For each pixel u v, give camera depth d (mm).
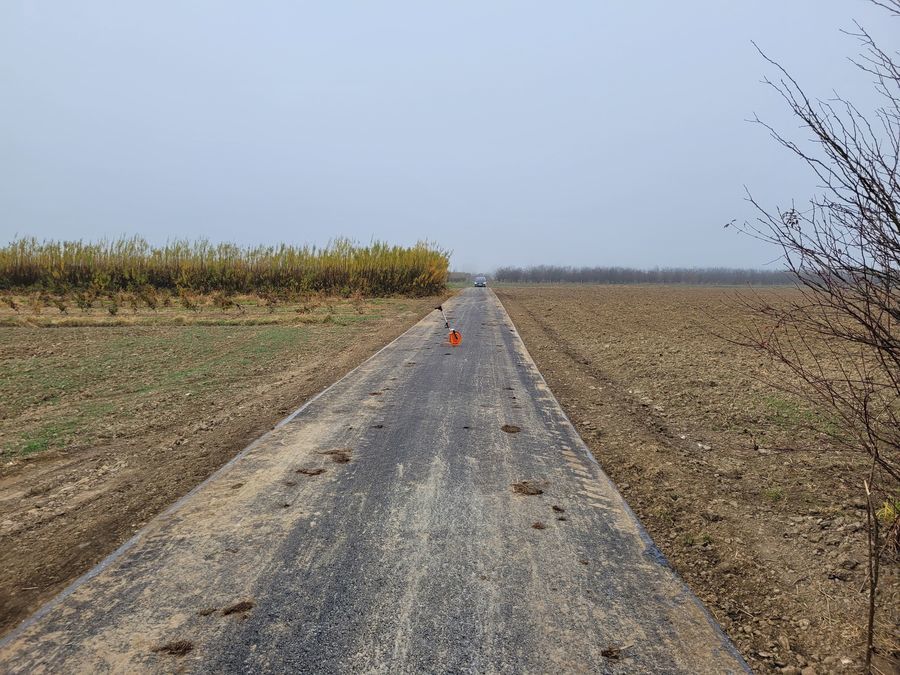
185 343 13844
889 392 5805
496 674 2494
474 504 4371
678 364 11023
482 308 26812
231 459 5465
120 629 2816
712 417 7051
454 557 3557
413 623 2865
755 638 2832
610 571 3416
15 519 4219
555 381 9414
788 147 2643
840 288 2713
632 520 4133
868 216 2547
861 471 4996
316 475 4973
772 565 3529
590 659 2605
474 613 2957
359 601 3059
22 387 8891
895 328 2652
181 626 2836
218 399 8062
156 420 6977
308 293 29156
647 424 6789
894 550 3525
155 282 31047
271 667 2525
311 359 11547
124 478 5039
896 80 2439
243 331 16406
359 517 4125
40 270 29625
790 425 6605
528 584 3252
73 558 3611
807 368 9828
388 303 29453
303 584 3230
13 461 5539
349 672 2498
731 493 4684
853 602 3086
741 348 13023
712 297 41562
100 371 10258
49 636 2760
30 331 16125
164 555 3570
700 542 3840
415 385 8750
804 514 4215
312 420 6766
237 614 2936
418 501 4414
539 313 25188
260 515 4160
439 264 42438
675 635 2799
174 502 4457
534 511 4258
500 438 6062
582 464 5301
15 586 3287
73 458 5637
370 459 5387
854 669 2576
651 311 26406
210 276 31281
